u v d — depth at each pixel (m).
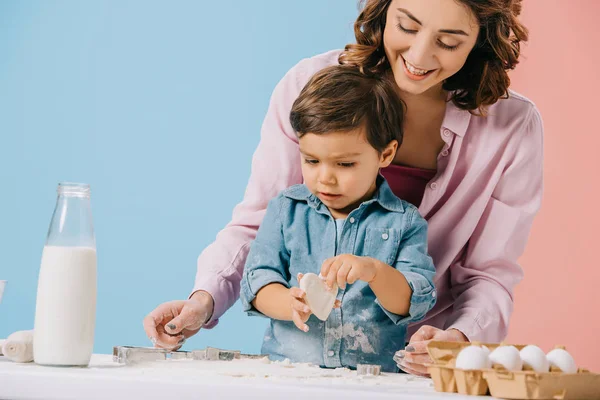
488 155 1.93
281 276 1.79
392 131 1.79
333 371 1.41
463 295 1.92
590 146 3.79
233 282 1.93
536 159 1.98
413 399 1.08
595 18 3.77
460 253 2.02
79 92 4.18
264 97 4.04
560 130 3.81
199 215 4.05
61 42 4.20
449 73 1.73
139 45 4.14
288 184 2.00
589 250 3.78
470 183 1.95
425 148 1.96
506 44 1.78
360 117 1.70
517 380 1.10
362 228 1.80
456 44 1.68
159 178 4.11
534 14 3.82
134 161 4.12
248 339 3.91
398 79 1.77
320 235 1.81
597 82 3.78
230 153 4.05
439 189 1.94
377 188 1.85
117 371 1.25
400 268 1.76
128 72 4.14
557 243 3.81
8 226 4.21
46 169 4.20
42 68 4.22
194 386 1.10
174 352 1.50
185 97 4.10
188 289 4.03
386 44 1.76
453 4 1.64
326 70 1.81
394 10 1.71
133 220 4.11
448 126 1.90
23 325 4.15
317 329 1.73
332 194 1.75
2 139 4.25
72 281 1.34
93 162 4.16
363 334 1.73
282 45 4.04
